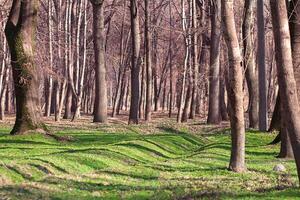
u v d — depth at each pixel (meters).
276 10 13.34
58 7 46.31
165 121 46.50
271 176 16.31
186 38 46.66
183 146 27.61
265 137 29.38
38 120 25.08
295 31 23.22
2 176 14.30
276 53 13.27
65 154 18.64
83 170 17.25
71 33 49.94
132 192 13.49
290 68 13.06
